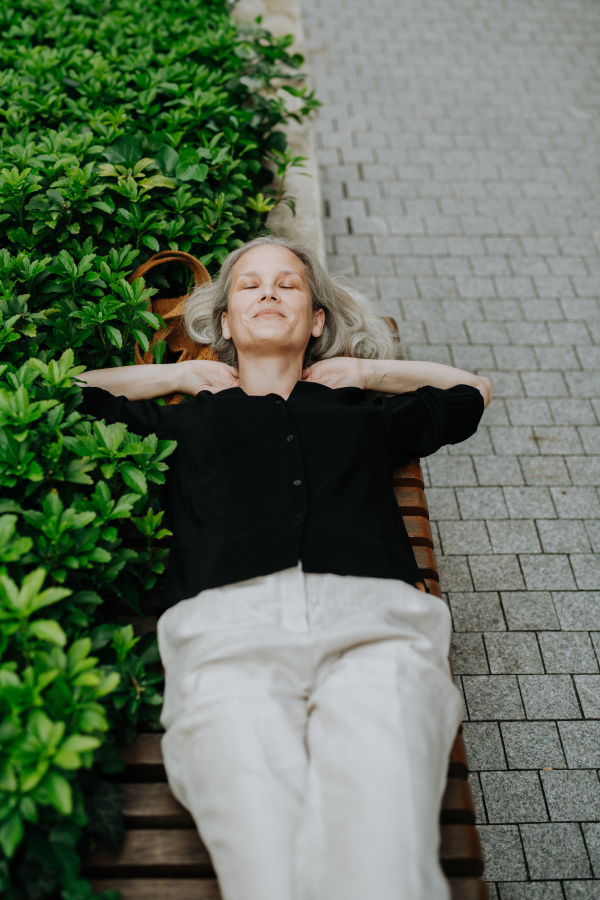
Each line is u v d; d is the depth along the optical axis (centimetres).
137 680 164
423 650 162
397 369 236
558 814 223
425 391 225
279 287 227
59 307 234
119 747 166
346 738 142
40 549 164
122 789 158
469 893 149
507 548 292
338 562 172
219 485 187
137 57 348
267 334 219
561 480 316
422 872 126
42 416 189
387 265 411
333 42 595
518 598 276
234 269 239
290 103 424
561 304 395
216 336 253
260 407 201
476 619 270
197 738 150
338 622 166
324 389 217
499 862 214
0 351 220
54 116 310
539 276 409
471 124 514
